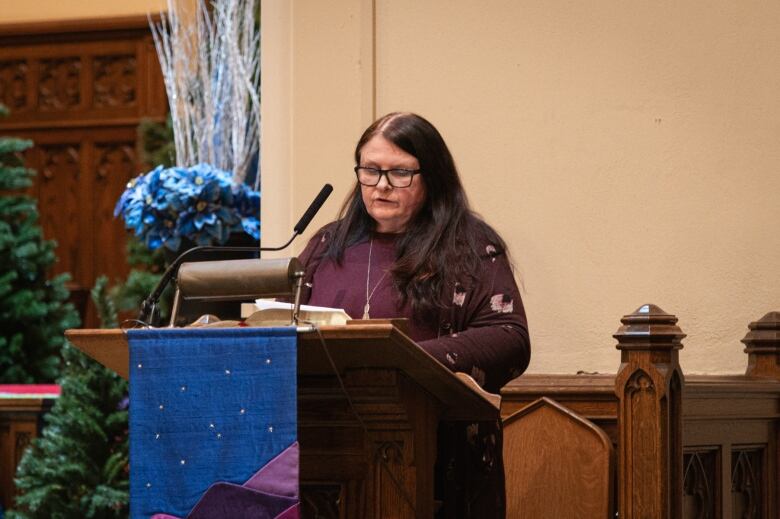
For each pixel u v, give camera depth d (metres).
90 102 10.46
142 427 3.09
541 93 5.90
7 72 10.62
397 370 3.19
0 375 8.12
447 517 3.85
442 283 3.90
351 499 3.29
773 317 5.33
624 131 5.76
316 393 3.30
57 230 10.52
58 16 10.41
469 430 3.89
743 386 4.69
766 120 5.58
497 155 5.95
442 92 6.05
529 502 4.31
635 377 3.99
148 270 7.06
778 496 4.97
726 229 5.60
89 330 3.19
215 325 3.29
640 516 3.95
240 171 6.61
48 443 6.43
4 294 8.11
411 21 6.11
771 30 5.60
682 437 4.03
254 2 6.95
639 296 5.69
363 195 4.06
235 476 3.03
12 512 6.41
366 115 6.11
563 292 5.79
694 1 5.70
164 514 3.05
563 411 4.29
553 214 5.84
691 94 5.68
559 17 5.89
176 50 7.00
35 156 10.58
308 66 6.20
